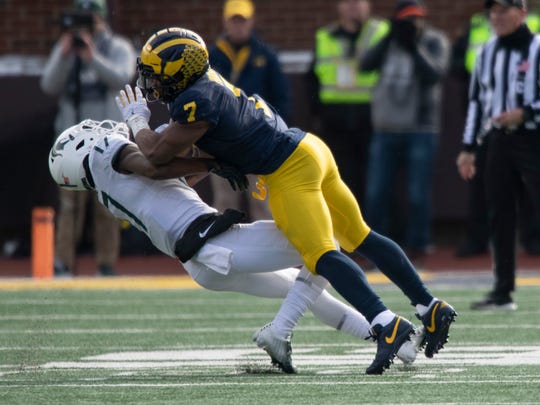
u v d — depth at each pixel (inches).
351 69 1722.4
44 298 1302.9
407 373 781.3
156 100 788.6
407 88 1614.2
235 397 680.4
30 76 1860.2
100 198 815.1
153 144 768.9
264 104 791.7
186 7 2026.3
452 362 840.9
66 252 1606.8
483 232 1790.1
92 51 1550.2
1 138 1857.8
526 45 1154.7
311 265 770.2
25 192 1860.2
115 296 1396.4
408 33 1601.9
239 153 770.8
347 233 813.9
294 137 781.3
